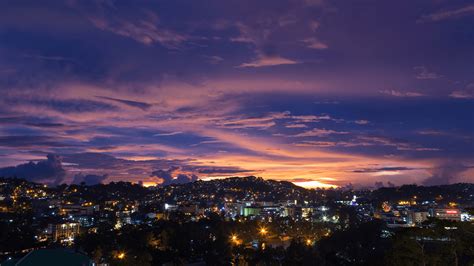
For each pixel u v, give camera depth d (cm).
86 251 16375
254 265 16188
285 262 15300
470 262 8825
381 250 15300
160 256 17362
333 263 15938
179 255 18312
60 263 9975
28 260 9944
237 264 15838
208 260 17412
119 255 14625
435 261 8481
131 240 18612
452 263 8775
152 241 18712
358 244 18012
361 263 13875
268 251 17462
